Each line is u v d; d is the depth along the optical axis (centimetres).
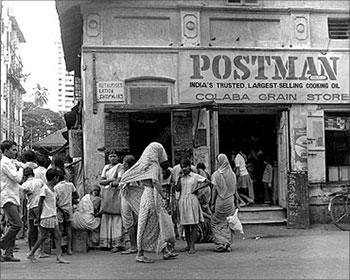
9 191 909
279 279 752
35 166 1044
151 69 1316
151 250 912
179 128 1317
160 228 914
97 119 1288
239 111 1373
